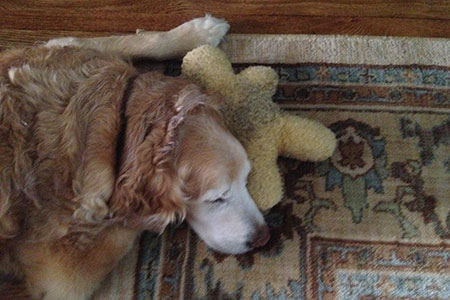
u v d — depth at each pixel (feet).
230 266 3.93
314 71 4.48
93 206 3.52
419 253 3.95
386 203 4.08
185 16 4.72
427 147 4.23
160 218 3.57
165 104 3.50
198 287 3.89
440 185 4.12
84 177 3.49
